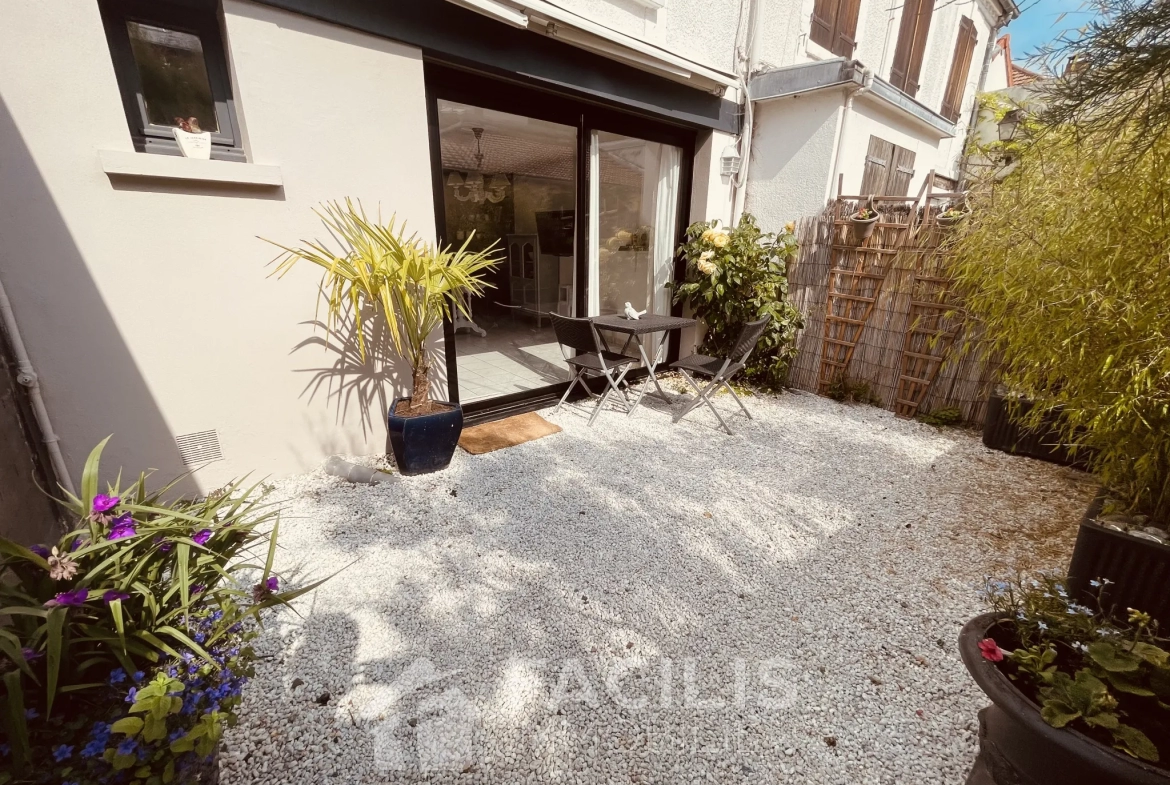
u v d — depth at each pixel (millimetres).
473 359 4199
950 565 1977
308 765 1173
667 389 4242
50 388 1822
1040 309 1658
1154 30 994
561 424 3420
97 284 1857
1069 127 1296
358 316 2242
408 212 2596
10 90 1613
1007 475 2781
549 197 3709
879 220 3668
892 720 1318
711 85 3717
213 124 2197
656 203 4180
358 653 1498
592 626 1624
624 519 2264
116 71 1977
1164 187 1234
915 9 5430
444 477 2611
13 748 838
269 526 2111
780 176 4195
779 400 4055
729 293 4008
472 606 1704
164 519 1192
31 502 1707
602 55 3061
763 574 1904
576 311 3871
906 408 3730
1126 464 1646
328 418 2578
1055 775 936
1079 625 1151
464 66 2596
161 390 2062
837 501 2471
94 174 1788
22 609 905
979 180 2709
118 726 866
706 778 1166
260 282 2225
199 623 1161
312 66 2158
